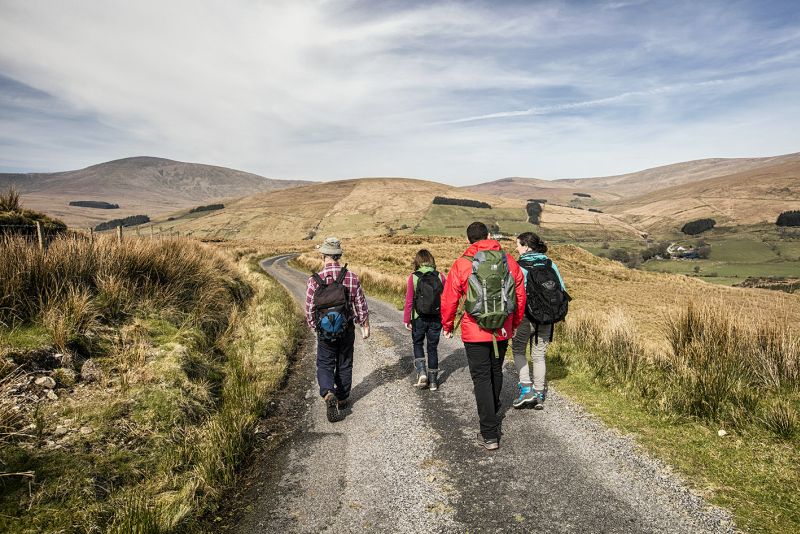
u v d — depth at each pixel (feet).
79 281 19.94
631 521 8.84
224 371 19.47
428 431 13.61
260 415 15.60
